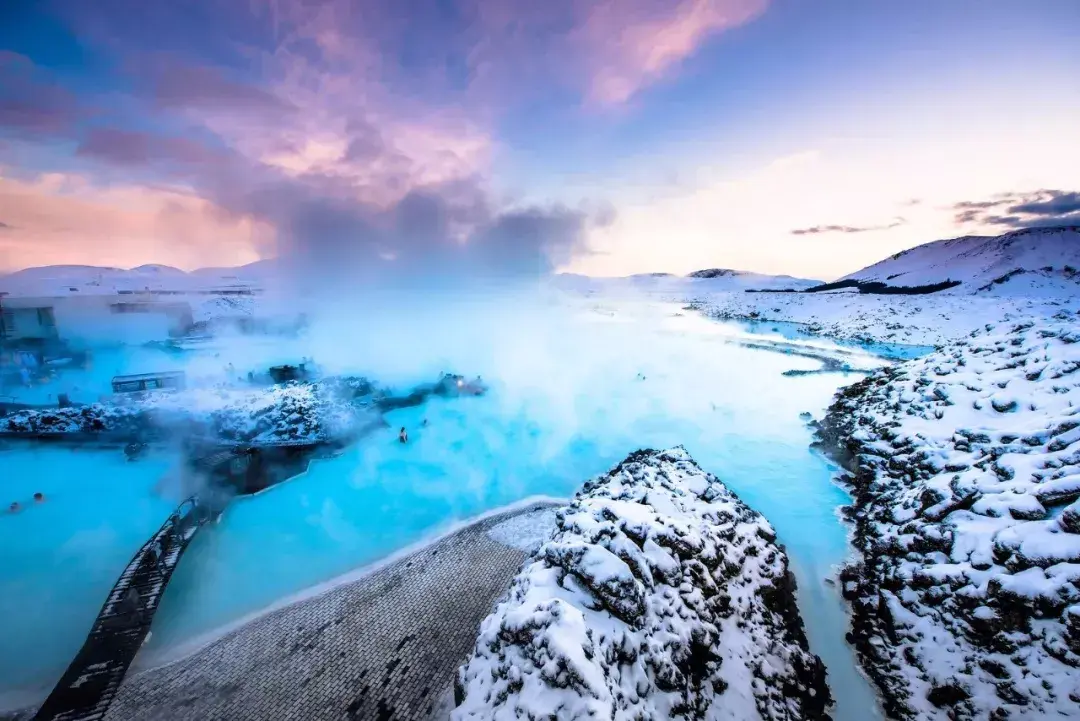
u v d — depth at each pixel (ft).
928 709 42.93
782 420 125.59
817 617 56.24
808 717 43.04
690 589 46.11
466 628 55.83
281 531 78.79
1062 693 37.37
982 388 80.43
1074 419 59.06
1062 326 87.71
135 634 53.47
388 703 46.14
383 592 62.54
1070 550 43.06
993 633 43.57
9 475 93.97
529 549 71.82
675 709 36.50
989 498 54.29
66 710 44.45
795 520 75.41
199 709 45.42
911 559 55.98
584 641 33.47
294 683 48.47
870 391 111.04
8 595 62.13
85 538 74.79
